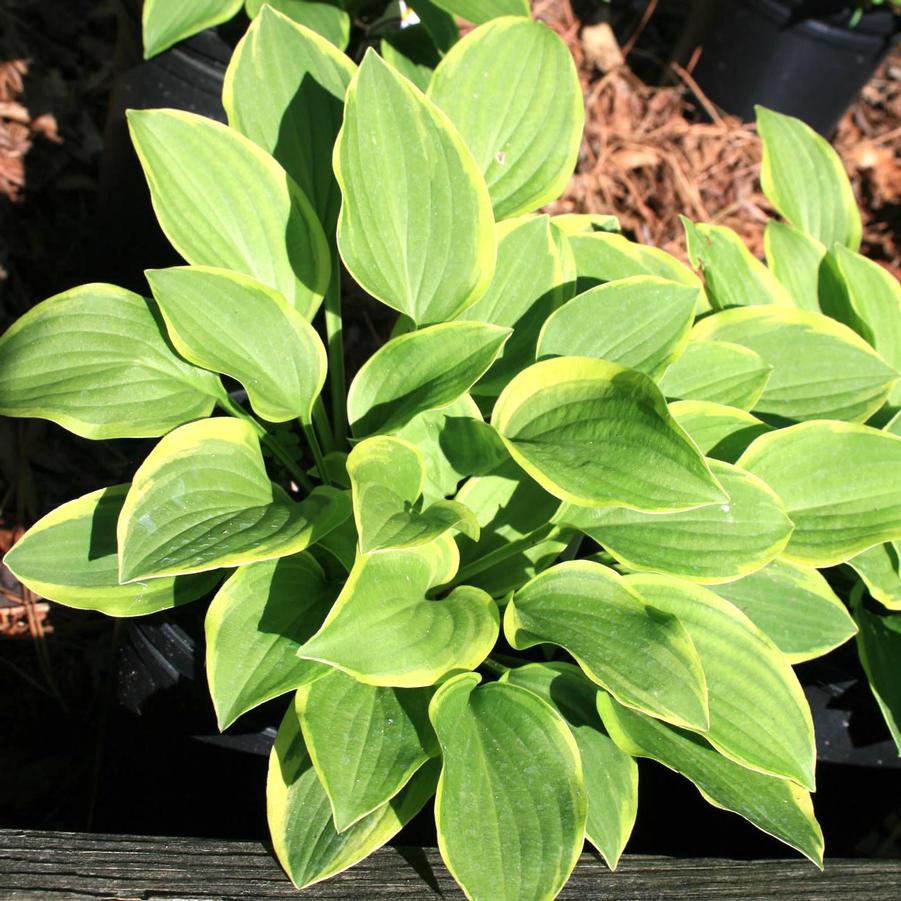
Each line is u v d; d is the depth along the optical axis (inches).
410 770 33.9
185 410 37.0
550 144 40.7
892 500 37.5
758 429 37.9
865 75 56.2
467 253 38.1
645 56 63.4
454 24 46.0
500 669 37.2
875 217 58.9
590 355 37.9
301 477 39.4
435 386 36.4
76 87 53.6
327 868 33.5
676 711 34.1
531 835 33.7
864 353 40.3
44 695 43.6
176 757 38.7
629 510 37.0
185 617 37.6
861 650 38.6
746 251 42.1
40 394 36.1
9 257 49.8
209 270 36.9
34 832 33.6
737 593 38.1
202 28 42.7
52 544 35.9
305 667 34.7
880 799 41.2
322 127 40.1
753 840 40.4
